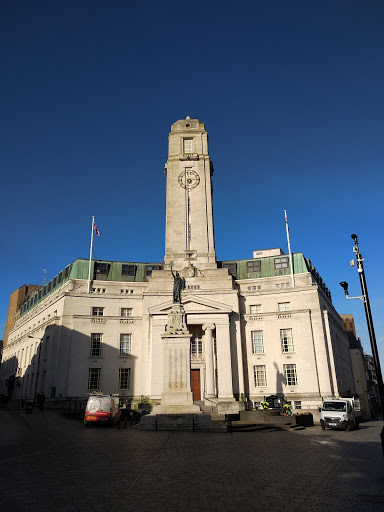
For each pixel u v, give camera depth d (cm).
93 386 5222
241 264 6228
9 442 2158
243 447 2086
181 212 6203
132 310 5684
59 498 1065
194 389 5325
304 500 1074
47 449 1917
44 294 7106
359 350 8275
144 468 1470
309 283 5753
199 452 1872
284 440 2469
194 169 6438
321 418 3541
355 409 4184
